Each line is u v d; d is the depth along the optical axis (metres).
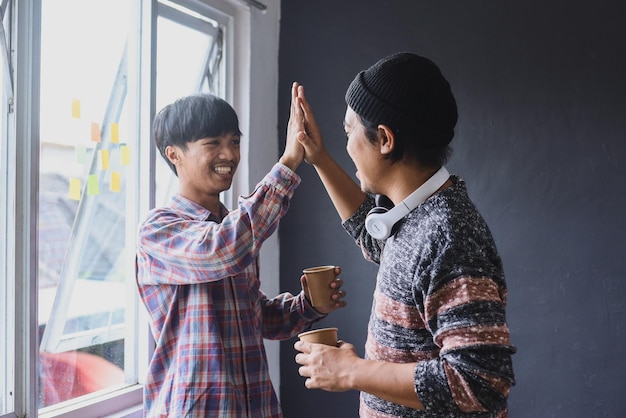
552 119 2.09
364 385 1.00
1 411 1.52
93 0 1.83
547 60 2.09
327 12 2.43
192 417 1.36
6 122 1.54
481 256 1.00
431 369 0.93
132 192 1.99
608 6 2.01
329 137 2.42
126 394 1.90
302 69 2.47
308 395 2.46
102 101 1.88
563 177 2.07
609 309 2.01
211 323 1.41
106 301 1.96
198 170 1.48
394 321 1.08
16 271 1.53
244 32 2.37
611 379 2.00
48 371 1.76
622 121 1.99
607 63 2.01
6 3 1.53
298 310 1.63
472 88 2.20
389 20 2.33
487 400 0.89
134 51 1.97
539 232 2.10
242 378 1.46
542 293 2.09
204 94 1.53
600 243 2.02
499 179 2.16
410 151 1.09
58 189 1.76
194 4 2.16
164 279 1.42
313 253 2.45
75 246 1.84
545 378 2.09
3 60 1.52
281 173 1.37
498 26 2.16
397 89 1.05
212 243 1.32
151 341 1.98
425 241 1.02
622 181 2.00
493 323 0.92
